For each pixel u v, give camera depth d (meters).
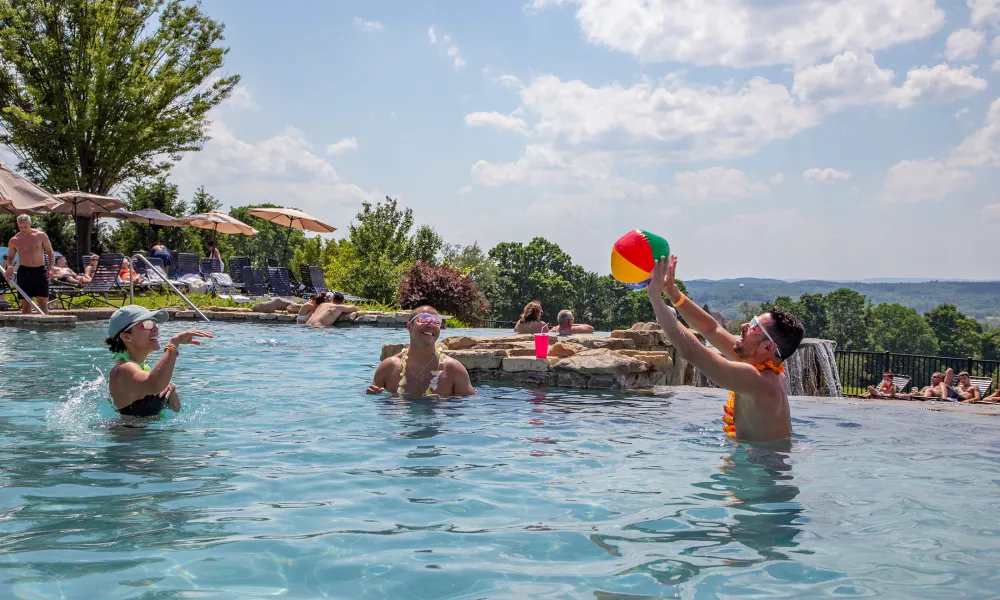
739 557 2.67
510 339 9.42
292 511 3.16
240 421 5.34
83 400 5.95
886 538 2.91
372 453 4.37
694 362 4.60
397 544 2.76
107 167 30.06
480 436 4.95
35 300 14.37
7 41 27.02
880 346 177.75
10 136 28.75
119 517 3.05
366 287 26.78
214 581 2.37
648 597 2.29
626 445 4.72
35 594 2.24
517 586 2.36
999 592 2.35
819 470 4.09
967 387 14.74
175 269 25.92
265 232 71.38
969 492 3.63
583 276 149.50
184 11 30.16
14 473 3.76
